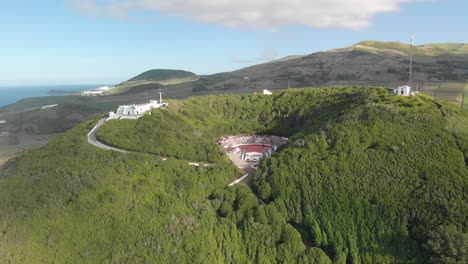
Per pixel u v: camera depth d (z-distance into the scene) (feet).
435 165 291.17
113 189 308.19
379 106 362.53
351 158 326.03
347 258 284.61
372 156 319.47
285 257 291.99
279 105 562.66
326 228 299.58
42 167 337.72
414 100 370.73
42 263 262.47
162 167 352.69
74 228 279.49
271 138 515.50
